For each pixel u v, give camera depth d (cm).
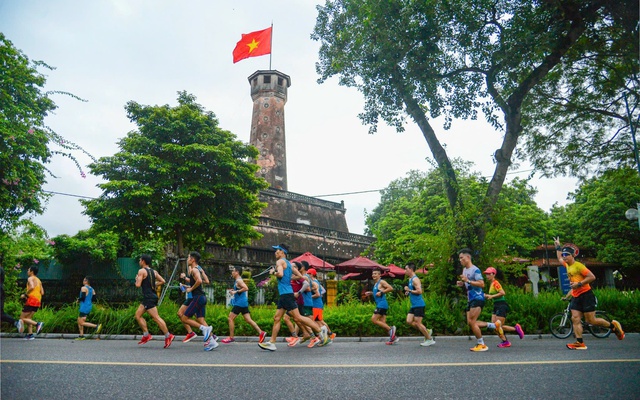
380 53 1303
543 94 1675
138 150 2052
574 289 796
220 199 2128
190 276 920
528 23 1237
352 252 4188
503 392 398
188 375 489
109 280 2289
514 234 1330
